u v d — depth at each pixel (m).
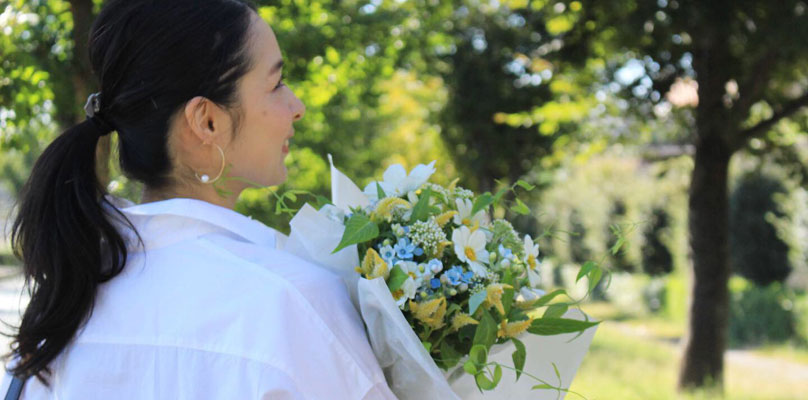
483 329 1.08
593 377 8.19
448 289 1.11
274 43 1.13
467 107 12.11
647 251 18.27
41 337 1.02
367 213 1.20
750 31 5.95
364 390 0.95
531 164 12.46
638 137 8.46
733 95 7.28
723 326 7.59
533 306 1.20
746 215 15.83
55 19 4.73
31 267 1.05
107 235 1.02
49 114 5.12
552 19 7.27
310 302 0.95
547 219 19.72
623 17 6.34
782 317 13.37
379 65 7.06
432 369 1.03
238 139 1.10
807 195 15.36
